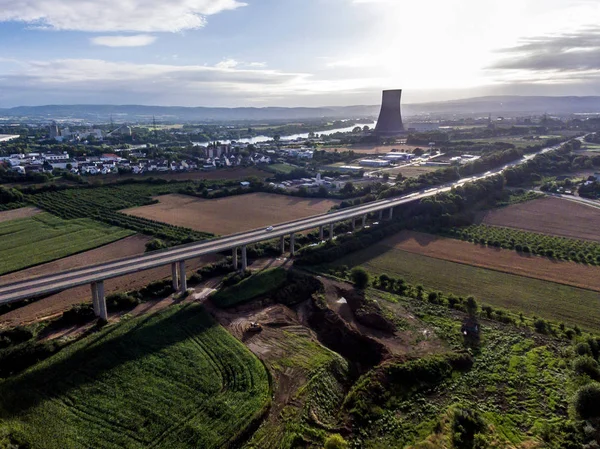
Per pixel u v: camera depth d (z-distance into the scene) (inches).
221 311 3528.5
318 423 2322.8
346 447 2102.6
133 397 2390.5
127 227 5634.8
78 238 5118.1
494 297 3823.8
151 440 2102.6
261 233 4653.1
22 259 4384.8
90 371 2586.1
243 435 2190.0
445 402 2504.9
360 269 3941.9
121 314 3380.9
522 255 4916.3
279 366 2792.8
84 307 3280.0
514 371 2758.4
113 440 2086.6
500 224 6131.9
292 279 4119.1
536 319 3344.0
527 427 2284.7
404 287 3949.3
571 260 4753.9
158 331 3058.6
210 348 2906.0
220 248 4060.0
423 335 3171.8
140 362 2696.9
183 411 2301.9
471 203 7032.5
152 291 3772.1
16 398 2331.4
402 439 2230.6
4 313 3316.9
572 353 2876.5
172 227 5664.4
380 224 5836.6
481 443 2139.5
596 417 2252.7
